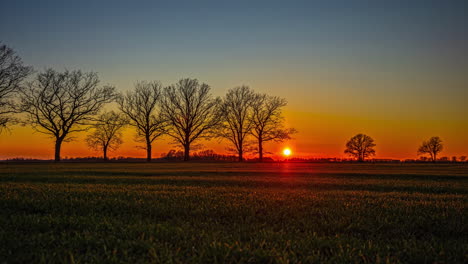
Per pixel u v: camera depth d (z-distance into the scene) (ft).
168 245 15.98
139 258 14.17
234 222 20.70
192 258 13.91
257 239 16.65
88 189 35.53
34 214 22.63
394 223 20.53
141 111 208.64
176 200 28.09
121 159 229.25
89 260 13.91
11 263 13.56
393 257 14.39
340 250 15.19
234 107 227.40
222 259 13.92
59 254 14.32
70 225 19.58
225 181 49.52
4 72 143.33
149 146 209.77
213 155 241.76
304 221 20.95
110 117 202.90
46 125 169.78
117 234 17.74
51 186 38.91
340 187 42.93
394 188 42.88
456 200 31.07
